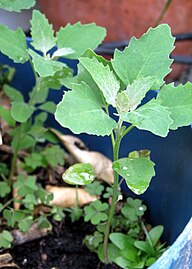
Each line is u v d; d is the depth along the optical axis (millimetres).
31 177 494
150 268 325
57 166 537
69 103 344
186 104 373
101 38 446
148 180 369
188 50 749
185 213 434
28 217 469
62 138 550
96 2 747
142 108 361
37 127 516
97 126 344
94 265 463
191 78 748
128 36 758
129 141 501
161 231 460
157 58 391
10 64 578
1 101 580
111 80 372
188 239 347
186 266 362
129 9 736
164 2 714
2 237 445
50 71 388
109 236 453
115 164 377
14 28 774
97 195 505
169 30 395
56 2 768
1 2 422
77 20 772
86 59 359
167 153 462
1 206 467
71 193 507
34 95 486
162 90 384
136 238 470
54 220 492
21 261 463
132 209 474
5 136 558
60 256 471
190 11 721
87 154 538
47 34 441
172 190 459
